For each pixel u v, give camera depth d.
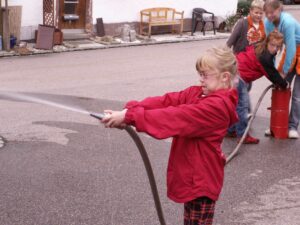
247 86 7.16
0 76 11.75
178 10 19.53
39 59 14.30
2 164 6.15
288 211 5.16
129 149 6.81
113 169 6.08
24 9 15.88
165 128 3.06
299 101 7.38
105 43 16.83
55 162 6.26
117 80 11.60
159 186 5.62
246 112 7.07
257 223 4.88
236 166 6.31
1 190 5.44
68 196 5.33
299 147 7.09
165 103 3.41
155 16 18.92
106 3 17.70
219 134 3.25
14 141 7.01
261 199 5.42
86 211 5.00
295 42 6.93
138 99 9.79
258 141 7.18
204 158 3.25
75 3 17.14
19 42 15.62
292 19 6.89
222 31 20.69
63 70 12.70
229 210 5.12
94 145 6.93
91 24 17.44
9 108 8.78
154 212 5.01
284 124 7.39
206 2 20.30
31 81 11.22
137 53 15.77
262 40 6.83
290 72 7.24
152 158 6.50
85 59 14.45
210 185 3.26
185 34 19.50
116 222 4.80
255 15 7.30
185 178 3.26
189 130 3.11
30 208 5.05
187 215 3.35
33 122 7.97
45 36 15.43
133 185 5.64
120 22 18.14
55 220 4.82
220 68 3.20
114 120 3.01
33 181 5.68
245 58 6.88
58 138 7.19
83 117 8.29
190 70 13.10
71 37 17.06
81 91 10.29
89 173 5.94
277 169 6.28
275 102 7.35
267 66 6.73
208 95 3.23
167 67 13.47
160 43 17.81
